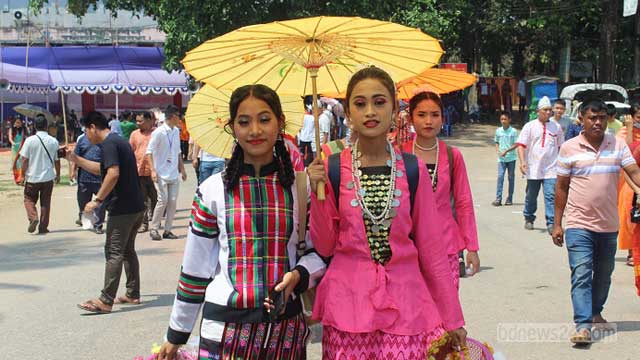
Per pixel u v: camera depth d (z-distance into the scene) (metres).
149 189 12.20
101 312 7.22
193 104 6.54
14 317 7.08
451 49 36.56
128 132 17.55
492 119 37.81
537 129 11.31
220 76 3.79
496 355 4.51
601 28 32.09
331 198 3.48
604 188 6.04
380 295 3.38
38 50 34.06
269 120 3.37
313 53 3.71
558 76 37.09
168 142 11.22
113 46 34.34
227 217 3.37
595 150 6.08
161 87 34.41
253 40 3.68
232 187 3.39
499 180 14.69
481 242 10.73
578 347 5.93
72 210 15.12
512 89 39.41
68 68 34.00
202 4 23.61
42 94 38.66
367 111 3.41
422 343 3.44
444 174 5.11
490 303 7.29
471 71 38.16
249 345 3.32
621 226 8.24
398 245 3.46
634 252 6.97
